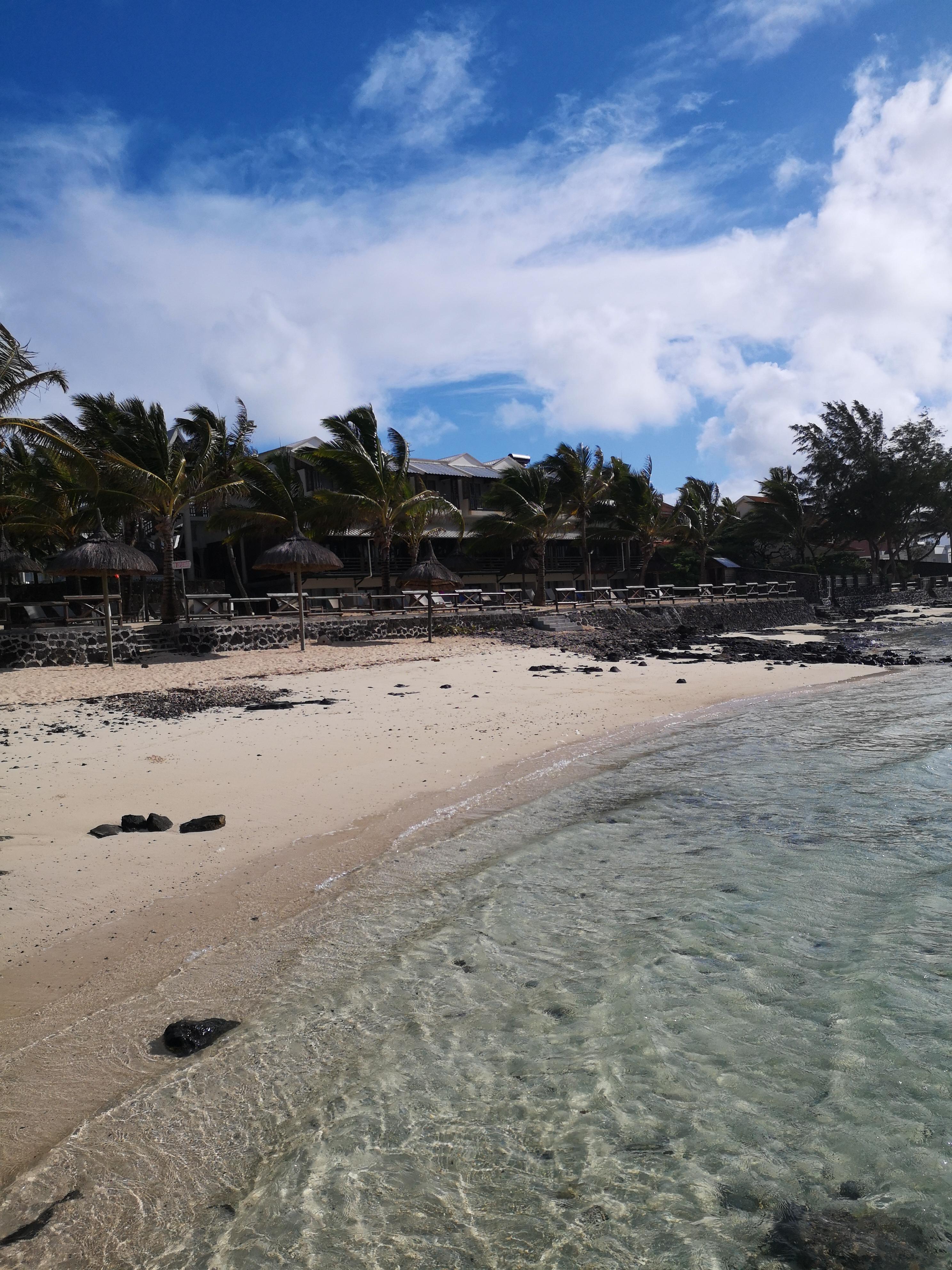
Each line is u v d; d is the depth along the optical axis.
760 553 62.84
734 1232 2.64
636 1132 3.14
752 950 4.66
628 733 11.50
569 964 4.50
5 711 13.03
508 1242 2.61
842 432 59.03
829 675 18.73
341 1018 3.92
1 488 24.66
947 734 11.12
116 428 24.08
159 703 13.73
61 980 4.24
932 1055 3.63
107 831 6.62
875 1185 2.86
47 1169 2.90
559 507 36.94
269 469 30.80
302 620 21.72
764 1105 3.31
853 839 6.64
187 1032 3.69
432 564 24.84
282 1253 2.55
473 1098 3.34
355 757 9.70
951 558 81.12
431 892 5.53
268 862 6.06
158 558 37.91
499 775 8.88
